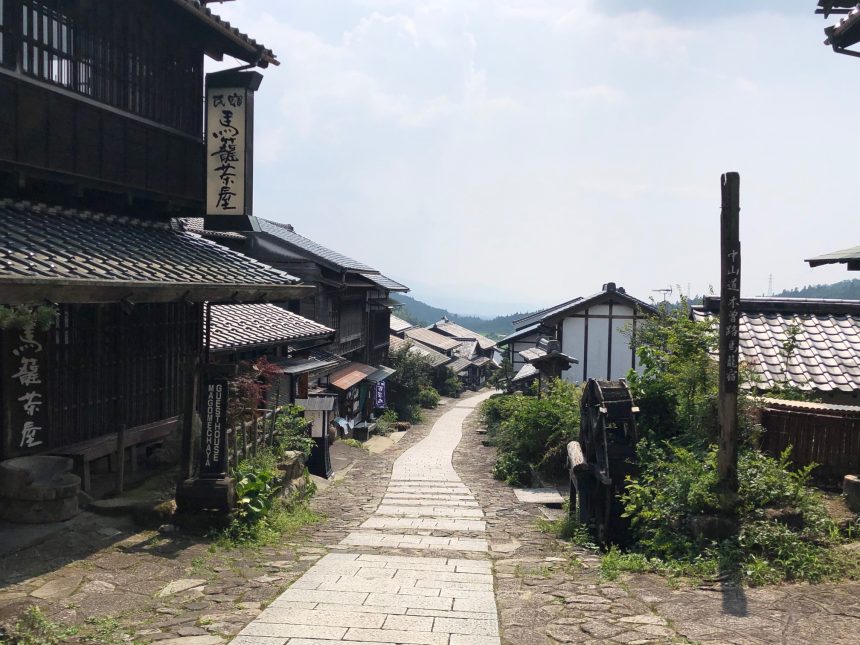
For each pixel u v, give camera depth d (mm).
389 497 14148
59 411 9062
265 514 9547
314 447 17172
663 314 13562
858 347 13438
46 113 8992
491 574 7305
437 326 86438
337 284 28234
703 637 5211
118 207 11195
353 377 30438
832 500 8727
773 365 13070
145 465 10852
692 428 10812
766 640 5145
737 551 7191
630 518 9070
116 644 5020
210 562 7391
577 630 5398
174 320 11688
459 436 31719
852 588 6383
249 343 14625
